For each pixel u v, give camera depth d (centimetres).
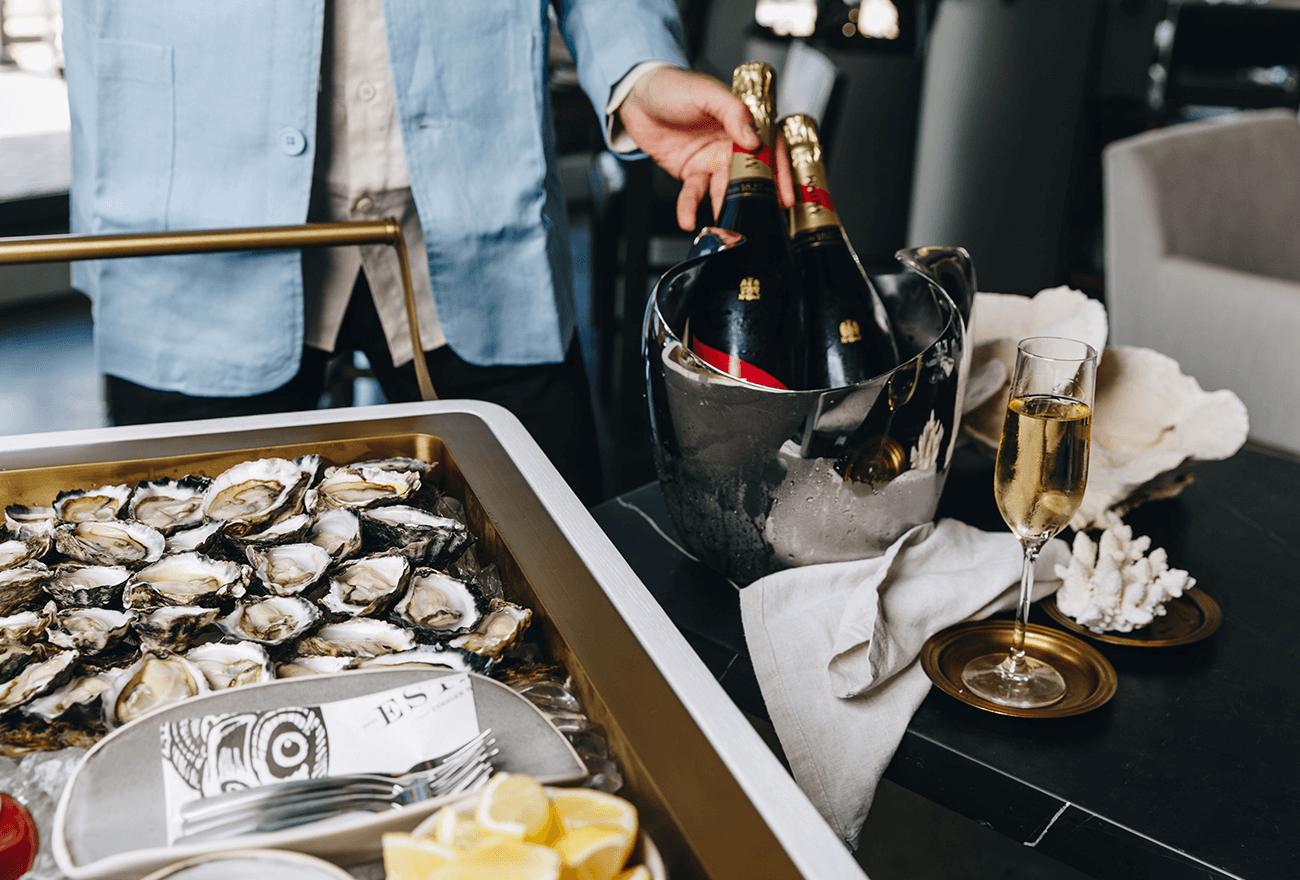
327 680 45
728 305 82
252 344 101
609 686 46
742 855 38
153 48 93
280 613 54
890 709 63
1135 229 188
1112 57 341
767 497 68
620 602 53
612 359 276
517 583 57
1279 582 79
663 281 72
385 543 61
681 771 41
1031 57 310
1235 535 86
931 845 111
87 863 37
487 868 33
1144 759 60
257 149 96
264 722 43
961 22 314
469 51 99
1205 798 57
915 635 67
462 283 104
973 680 65
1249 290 172
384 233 78
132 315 101
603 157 279
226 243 75
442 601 56
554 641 52
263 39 93
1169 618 73
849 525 70
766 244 87
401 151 101
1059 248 335
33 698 48
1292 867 52
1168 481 89
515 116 102
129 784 40
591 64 102
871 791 60
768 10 379
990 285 342
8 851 40
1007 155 323
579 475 116
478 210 102
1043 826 58
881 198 349
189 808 39
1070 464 60
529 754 43
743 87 83
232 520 61
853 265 85
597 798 38
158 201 97
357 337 109
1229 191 196
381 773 42
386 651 53
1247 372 174
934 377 66
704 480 69
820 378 84
